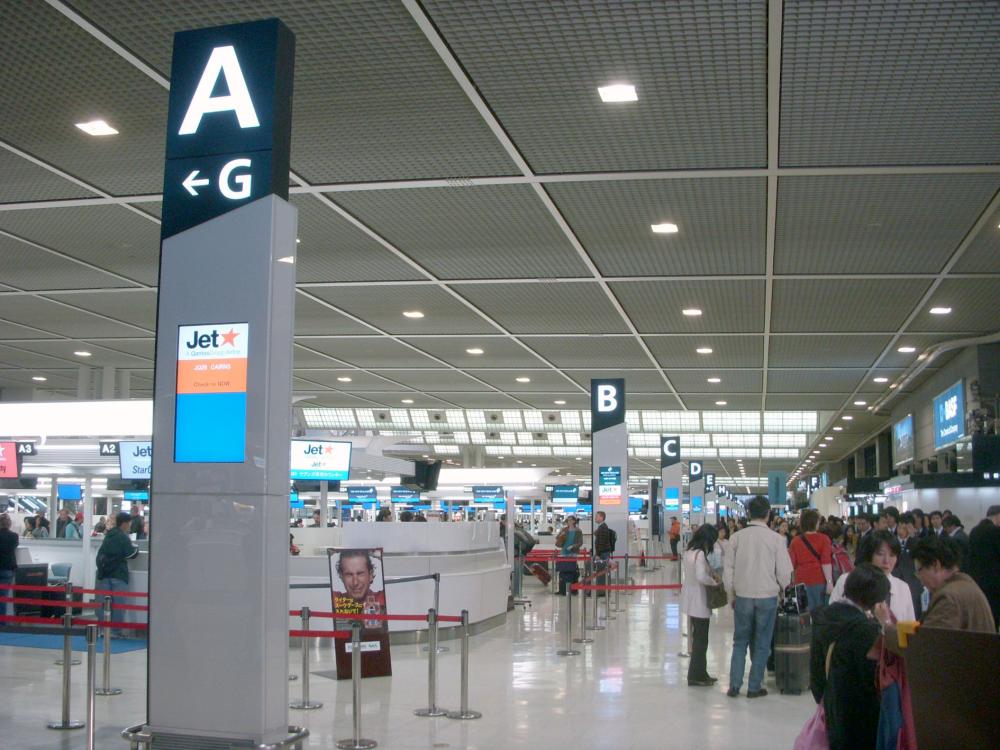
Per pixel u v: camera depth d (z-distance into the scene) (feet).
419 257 41.27
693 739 25.21
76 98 26.07
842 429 120.98
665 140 27.84
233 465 18.21
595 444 70.54
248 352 18.28
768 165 29.66
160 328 18.88
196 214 18.85
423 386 81.76
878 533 22.00
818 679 16.70
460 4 20.70
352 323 55.47
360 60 23.40
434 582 44.86
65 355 67.92
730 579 31.53
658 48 22.40
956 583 16.72
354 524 45.78
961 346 58.95
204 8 21.25
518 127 27.20
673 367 69.46
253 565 17.87
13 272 44.88
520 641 45.27
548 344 61.16
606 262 41.50
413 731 26.14
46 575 54.75
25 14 21.75
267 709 17.65
